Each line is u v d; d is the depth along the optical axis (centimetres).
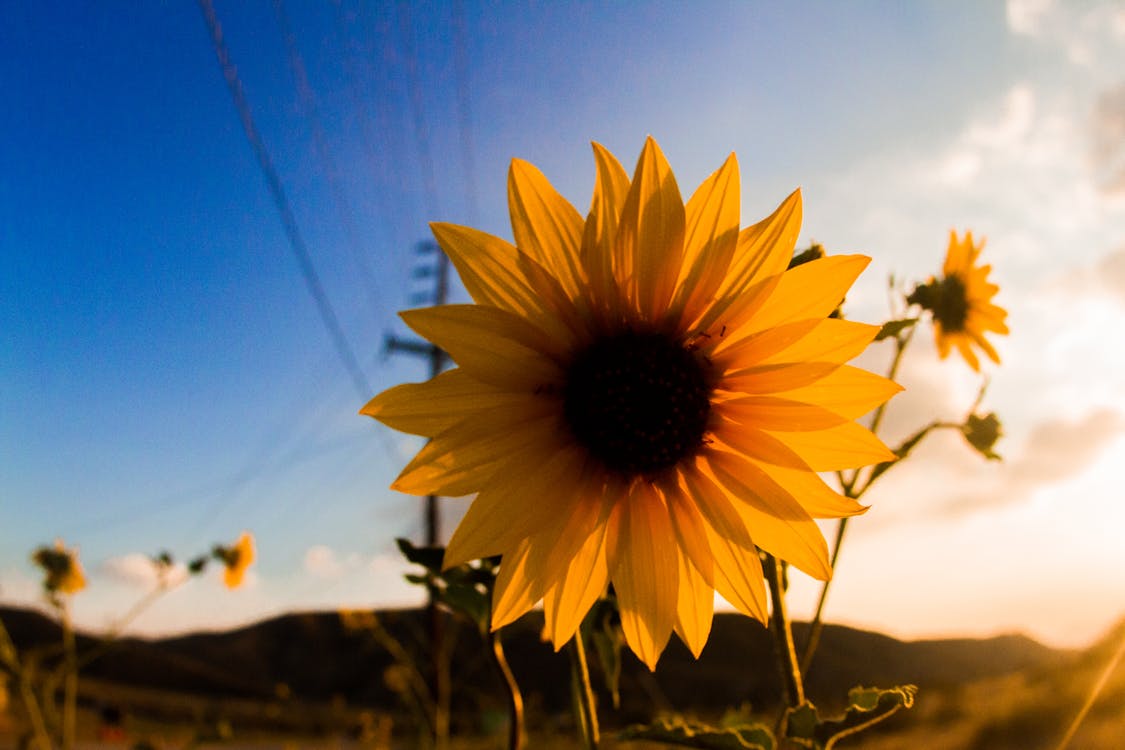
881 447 13
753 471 14
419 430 13
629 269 14
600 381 14
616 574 14
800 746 12
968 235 22
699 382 14
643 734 12
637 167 13
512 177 13
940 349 22
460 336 13
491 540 13
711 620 14
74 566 37
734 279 13
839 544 14
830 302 13
